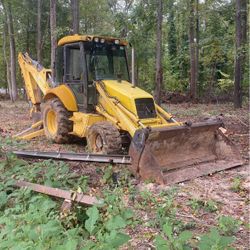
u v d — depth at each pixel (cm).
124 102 732
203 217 454
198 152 680
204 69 2419
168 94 2320
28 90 1100
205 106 1856
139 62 2136
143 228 421
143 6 1585
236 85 1648
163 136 605
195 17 2022
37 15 2092
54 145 883
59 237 346
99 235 351
